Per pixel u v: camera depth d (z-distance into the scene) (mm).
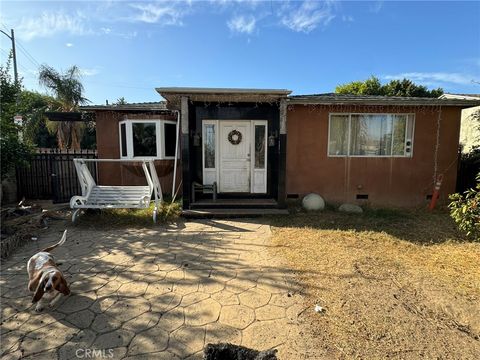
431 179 8086
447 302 3086
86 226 5934
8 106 6629
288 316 2855
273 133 8039
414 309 2980
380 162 8055
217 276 3709
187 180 6812
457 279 3613
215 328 2680
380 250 4598
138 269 3916
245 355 2135
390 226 5977
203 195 8102
